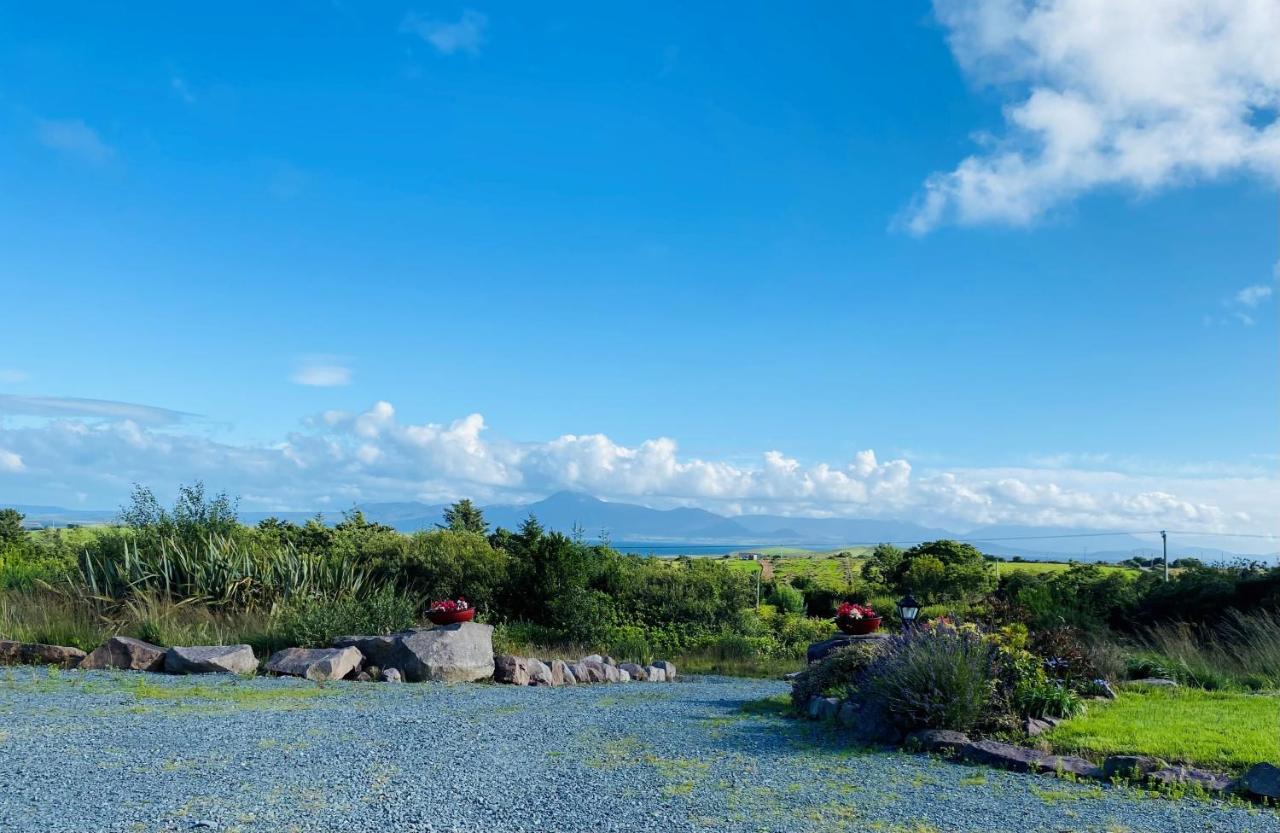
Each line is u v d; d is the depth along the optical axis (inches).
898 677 320.2
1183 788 238.7
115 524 665.0
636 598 808.9
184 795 208.8
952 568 1387.8
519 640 666.2
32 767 230.1
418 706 366.3
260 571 630.5
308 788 219.8
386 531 1067.9
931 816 213.8
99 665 434.0
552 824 199.0
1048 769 260.4
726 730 329.1
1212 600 653.3
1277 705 362.9
